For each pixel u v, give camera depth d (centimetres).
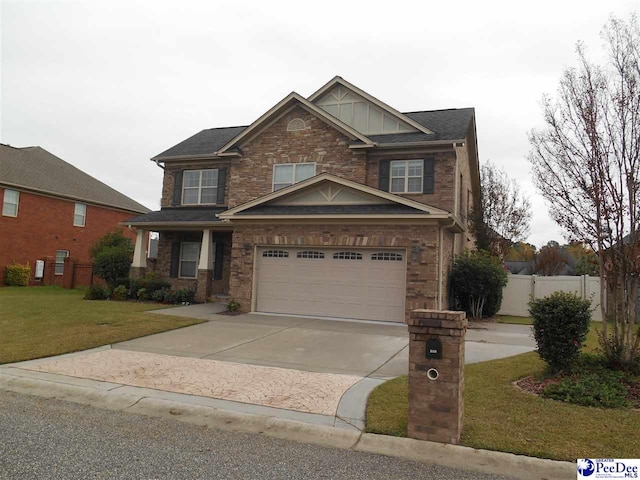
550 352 679
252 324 1212
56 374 707
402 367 784
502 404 570
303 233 1387
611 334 727
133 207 3194
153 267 2002
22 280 2388
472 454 432
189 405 571
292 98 1686
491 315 1590
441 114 1803
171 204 1969
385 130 1691
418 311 483
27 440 451
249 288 1435
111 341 956
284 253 1427
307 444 466
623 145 677
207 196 1914
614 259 695
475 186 2322
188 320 1230
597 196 689
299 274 1400
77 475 372
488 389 638
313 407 567
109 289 1777
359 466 412
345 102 1755
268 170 1739
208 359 828
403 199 1302
